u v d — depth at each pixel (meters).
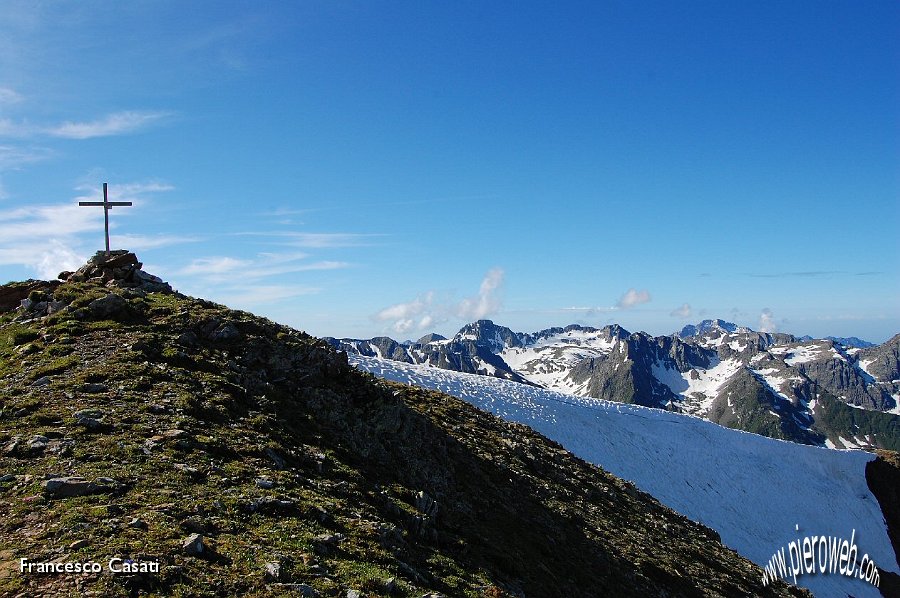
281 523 14.26
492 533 23.48
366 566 13.77
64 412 17.70
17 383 20.05
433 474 26.34
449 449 31.47
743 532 74.50
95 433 16.69
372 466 23.00
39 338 24.67
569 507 34.91
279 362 27.05
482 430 44.19
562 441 82.00
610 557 29.70
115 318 27.19
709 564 39.00
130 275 33.31
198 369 23.72
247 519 14.03
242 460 17.48
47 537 11.41
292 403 24.25
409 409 31.20
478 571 18.22
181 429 17.91
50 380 20.23
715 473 88.75
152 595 10.16
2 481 13.58
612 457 82.25
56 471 14.27
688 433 102.44
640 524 40.56
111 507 12.80
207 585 10.82
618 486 48.22
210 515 13.62
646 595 27.45
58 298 29.06
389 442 26.28
